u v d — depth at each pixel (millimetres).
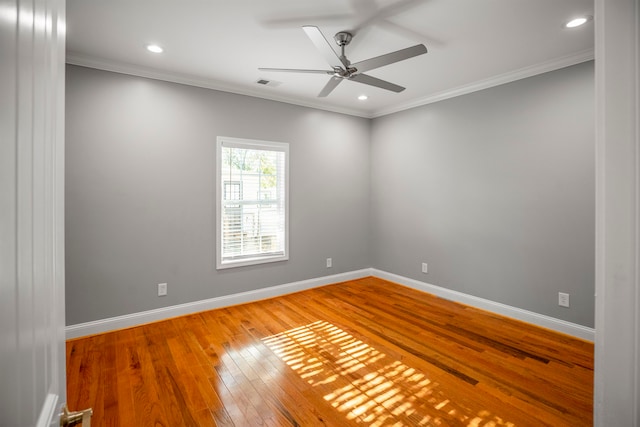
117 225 3104
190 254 3510
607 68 736
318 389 2154
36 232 533
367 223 5066
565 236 3000
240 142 3811
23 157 465
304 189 4375
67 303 2887
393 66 3166
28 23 488
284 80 3531
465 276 3826
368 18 2332
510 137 3369
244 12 2244
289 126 4211
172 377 2287
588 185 2848
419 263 4371
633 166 700
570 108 2936
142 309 3244
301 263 4379
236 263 3818
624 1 705
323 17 2316
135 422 1833
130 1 2102
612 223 736
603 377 757
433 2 2133
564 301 3014
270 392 2121
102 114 3006
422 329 3125
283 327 3170
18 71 439
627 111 706
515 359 2541
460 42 2674
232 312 3574
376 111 4855
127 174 3141
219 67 3186
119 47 2748
